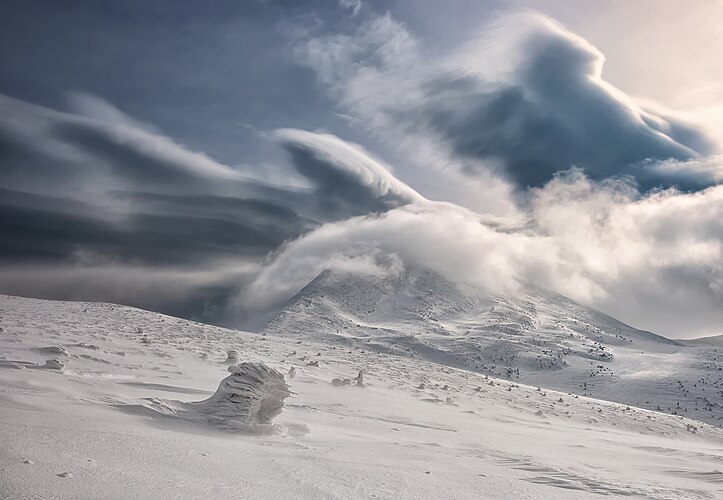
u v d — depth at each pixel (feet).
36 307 114.52
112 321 108.06
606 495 22.98
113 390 34.06
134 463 15.97
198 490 14.10
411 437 39.34
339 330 399.24
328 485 17.13
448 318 497.87
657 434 110.73
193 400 36.94
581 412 116.88
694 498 24.94
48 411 23.32
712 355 361.71
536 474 26.58
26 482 12.34
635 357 359.25
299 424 34.22
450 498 17.90
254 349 104.88
